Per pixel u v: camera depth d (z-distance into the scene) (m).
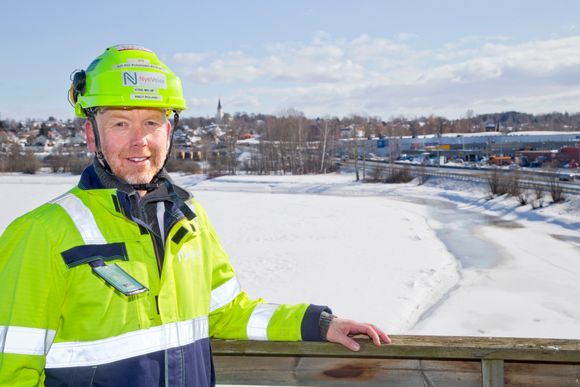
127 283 1.42
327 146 92.50
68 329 1.44
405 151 104.31
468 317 13.39
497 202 38.47
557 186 35.00
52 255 1.41
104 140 1.57
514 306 14.31
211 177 78.19
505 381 1.83
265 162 86.81
